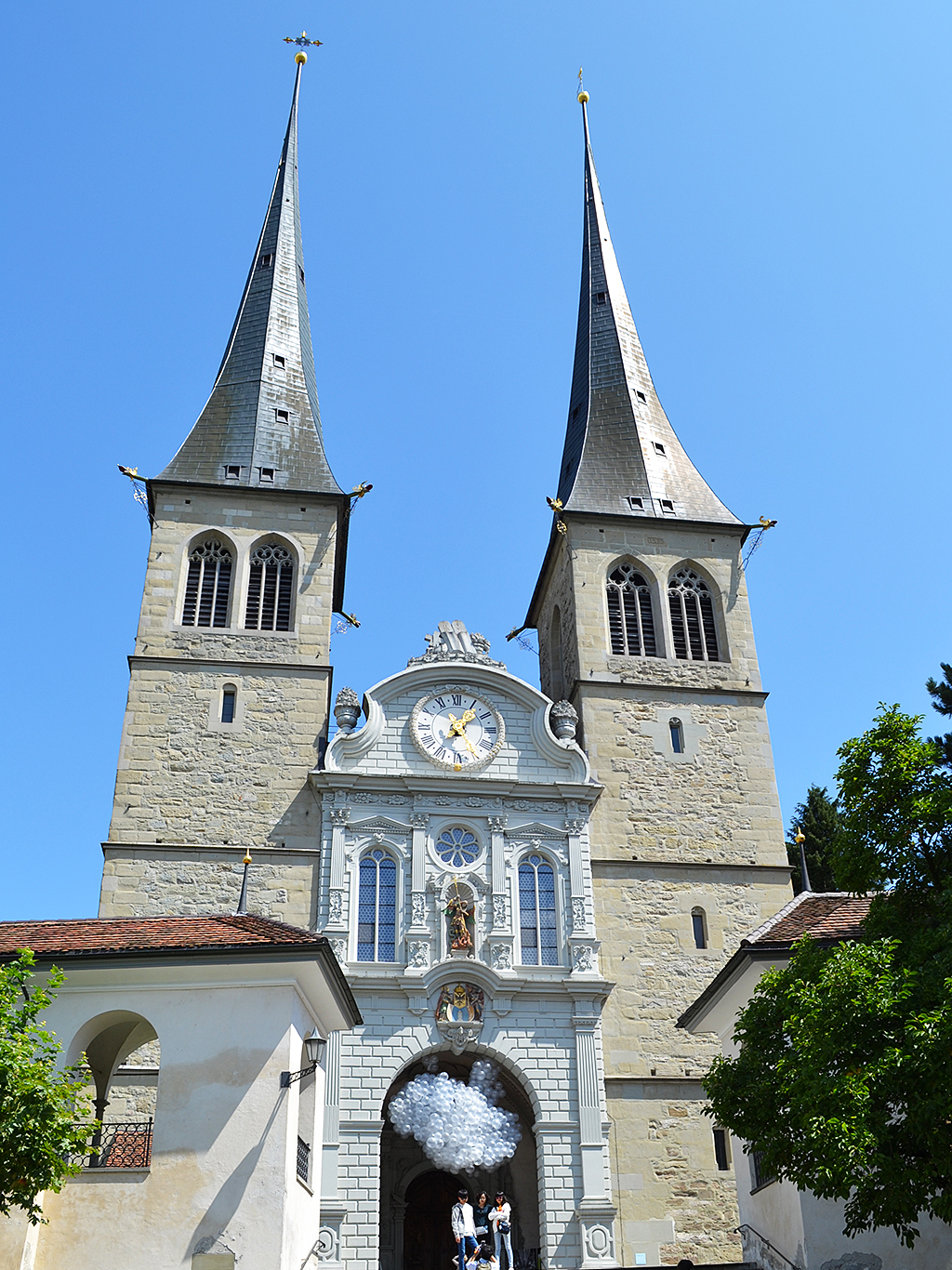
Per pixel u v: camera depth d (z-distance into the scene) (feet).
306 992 82.79
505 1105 142.00
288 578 164.76
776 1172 80.53
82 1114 68.80
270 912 138.31
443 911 137.69
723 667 166.09
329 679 157.38
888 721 83.20
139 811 143.84
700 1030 111.14
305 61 229.66
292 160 215.72
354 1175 124.57
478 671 152.66
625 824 151.33
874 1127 70.33
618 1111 133.59
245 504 167.53
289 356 188.55
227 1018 77.92
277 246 201.67
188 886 139.13
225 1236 71.61
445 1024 131.64
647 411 192.65
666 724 159.22
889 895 81.30
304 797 146.41
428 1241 146.61
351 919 137.18
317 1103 84.53
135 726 149.07
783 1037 82.38
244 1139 74.28
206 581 163.12
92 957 77.36
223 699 152.66
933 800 78.59
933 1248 83.25
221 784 146.61
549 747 149.79
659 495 178.91
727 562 174.70
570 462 191.72
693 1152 132.67
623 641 165.99
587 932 139.64
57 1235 71.46
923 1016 68.80
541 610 191.72
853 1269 82.58
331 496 168.45
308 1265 79.56
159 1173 73.31
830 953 81.71
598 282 209.87
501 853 141.79
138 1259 71.05
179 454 171.63
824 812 200.64
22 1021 68.18
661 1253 127.34
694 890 148.15
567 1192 127.34
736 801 155.33
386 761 146.30
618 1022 138.51
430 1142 130.72
